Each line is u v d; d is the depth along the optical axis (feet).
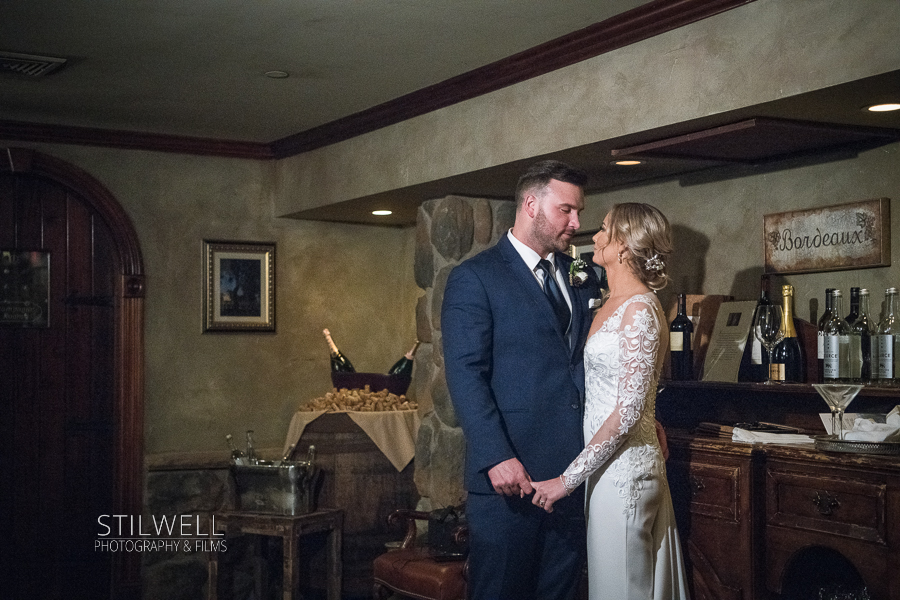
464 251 14.88
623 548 8.48
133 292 16.88
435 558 12.35
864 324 10.17
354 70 12.70
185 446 17.40
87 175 16.60
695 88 9.71
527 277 9.04
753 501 9.54
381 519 15.74
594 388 8.75
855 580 10.13
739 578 9.62
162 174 17.34
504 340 8.91
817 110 9.27
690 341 11.71
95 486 16.78
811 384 9.70
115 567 16.66
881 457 8.46
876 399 10.19
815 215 11.00
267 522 14.46
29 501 16.30
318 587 15.55
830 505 8.82
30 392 16.37
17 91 13.97
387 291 19.51
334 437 15.57
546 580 9.07
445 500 14.53
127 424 16.83
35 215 16.46
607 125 10.81
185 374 17.46
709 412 12.13
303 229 18.61
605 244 9.00
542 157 11.94
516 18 10.54
